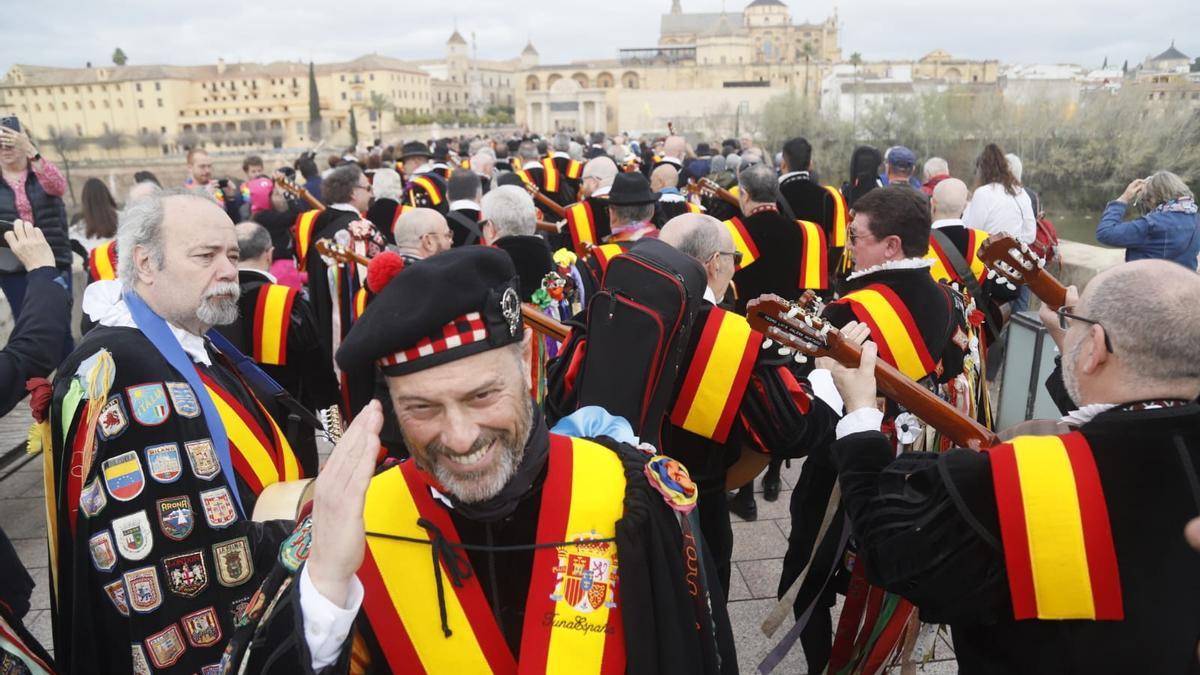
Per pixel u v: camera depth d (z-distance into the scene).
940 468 1.44
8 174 4.62
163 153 72.25
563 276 3.82
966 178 19.36
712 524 2.61
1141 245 4.61
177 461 1.66
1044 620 1.37
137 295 1.89
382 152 12.83
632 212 4.25
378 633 1.30
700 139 48.12
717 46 101.56
